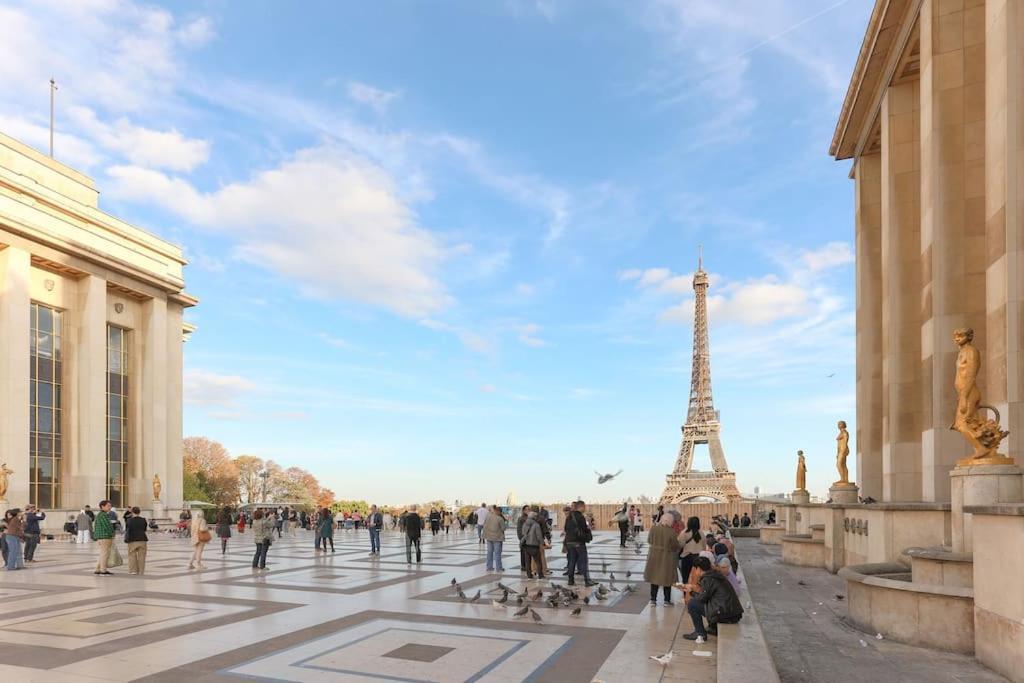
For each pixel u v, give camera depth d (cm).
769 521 5441
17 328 4988
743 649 962
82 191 6022
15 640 1162
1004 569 899
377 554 2852
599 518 7406
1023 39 1463
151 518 5669
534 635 1194
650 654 1068
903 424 2219
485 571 2181
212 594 1675
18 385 4956
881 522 1606
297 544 3638
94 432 5541
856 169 2975
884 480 2320
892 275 2295
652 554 1516
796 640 1109
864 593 1187
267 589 1759
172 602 1553
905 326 2262
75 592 1720
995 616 922
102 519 2136
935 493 1795
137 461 6119
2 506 4466
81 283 5688
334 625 1282
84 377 5562
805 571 2147
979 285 1806
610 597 1617
